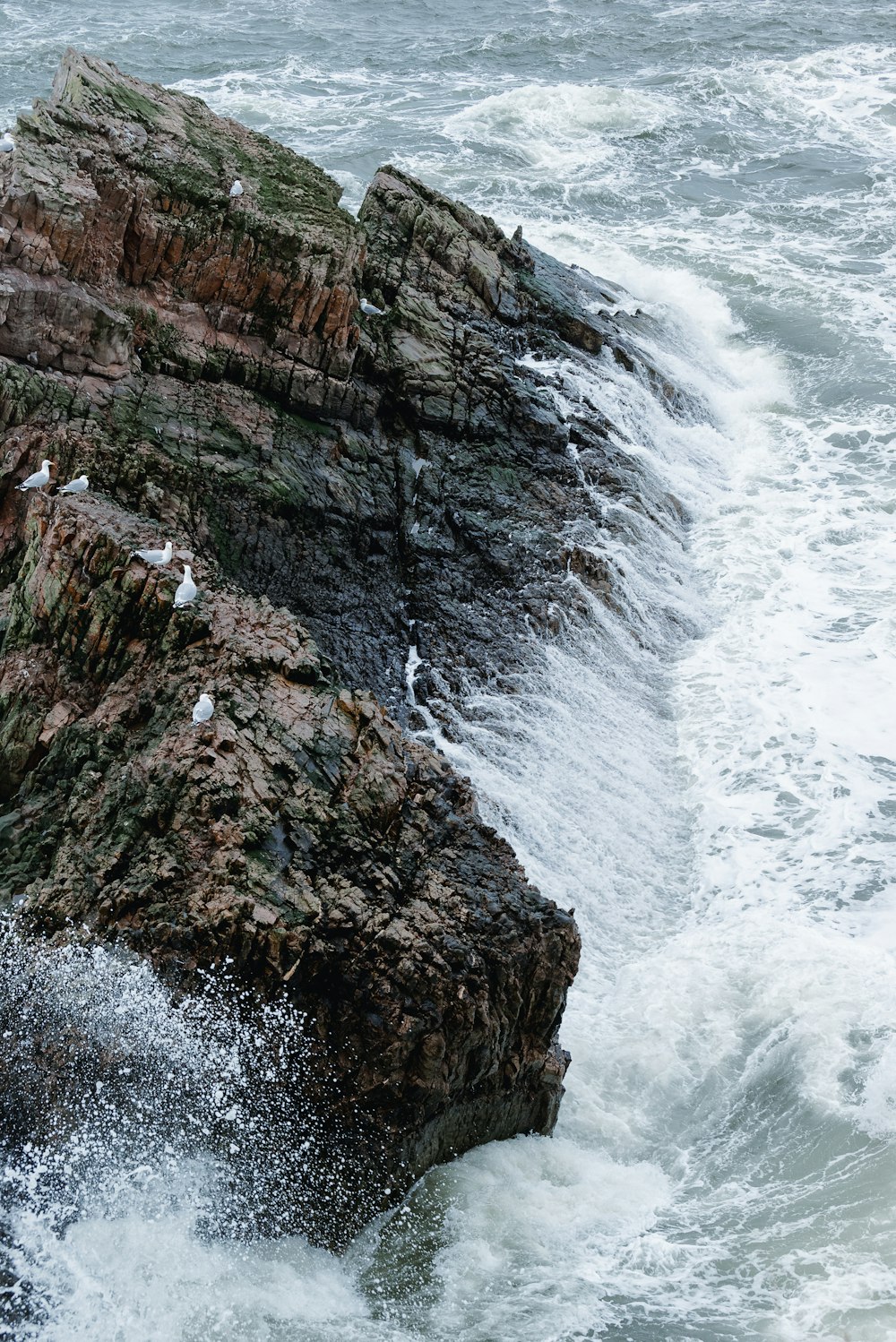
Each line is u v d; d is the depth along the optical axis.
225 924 14.92
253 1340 13.33
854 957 19.09
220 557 22.09
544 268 35.25
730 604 27.61
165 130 25.84
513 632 24.38
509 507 26.47
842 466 32.53
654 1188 16.05
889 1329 13.48
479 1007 15.28
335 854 15.88
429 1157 15.53
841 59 59.84
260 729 16.67
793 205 45.84
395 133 49.38
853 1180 15.59
